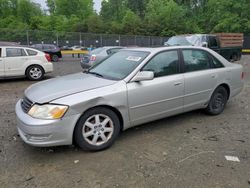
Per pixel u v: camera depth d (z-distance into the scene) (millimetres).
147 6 71562
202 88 5320
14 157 3877
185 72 5070
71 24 66250
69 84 4273
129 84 4320
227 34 16703
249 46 32938
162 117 4852
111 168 3596
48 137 3658
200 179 3332
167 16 57906
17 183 3258
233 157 3893
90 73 4965
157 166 3639
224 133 4801
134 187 3180
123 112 4258
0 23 65938
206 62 5512
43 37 30797
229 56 17297
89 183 3264
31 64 10758
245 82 10141
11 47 10484
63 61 22438
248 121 5441
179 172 3488
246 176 3400
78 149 4145
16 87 9328
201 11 61438
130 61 4762
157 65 4738
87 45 33406
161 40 37469
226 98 5941
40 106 3723
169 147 4223
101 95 3971
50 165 3670
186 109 5168
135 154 3988
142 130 4922
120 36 34844
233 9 44500
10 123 5258
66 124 3732
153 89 4539
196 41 14180
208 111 5684
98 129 4055
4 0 70938
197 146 4258
